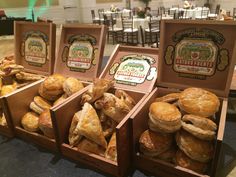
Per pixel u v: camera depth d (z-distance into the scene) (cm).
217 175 116
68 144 129
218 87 128
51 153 136
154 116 106
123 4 907
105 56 401
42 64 185
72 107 131
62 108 123
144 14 572
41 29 181
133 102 134
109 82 136
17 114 149
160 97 136
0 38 691
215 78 128
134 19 544
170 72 141
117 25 585
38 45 185
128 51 162
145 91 139
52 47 176
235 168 121
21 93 148
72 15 937
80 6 938
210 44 126
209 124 100
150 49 154
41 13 895
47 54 181
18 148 142
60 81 150
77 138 124
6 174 122
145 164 116
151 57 153
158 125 106
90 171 121
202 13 615
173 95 126
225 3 816
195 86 134
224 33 122
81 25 166
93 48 163
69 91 140
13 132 152
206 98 111
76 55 170
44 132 135
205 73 130
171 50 138
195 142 103
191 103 109
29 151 139
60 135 126
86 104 123
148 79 144
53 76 154
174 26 133
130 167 119
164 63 141
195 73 133
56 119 120
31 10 873
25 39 192
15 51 195
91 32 164
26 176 120
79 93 136
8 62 185
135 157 117
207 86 131
